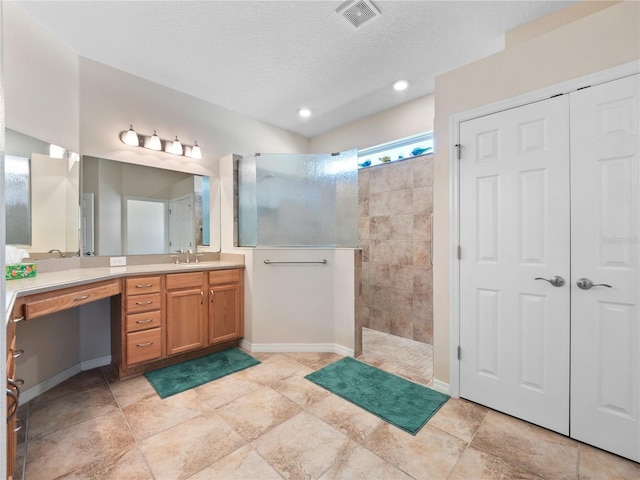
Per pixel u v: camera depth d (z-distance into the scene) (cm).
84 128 243
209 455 149
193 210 313
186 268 252
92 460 145
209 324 267
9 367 121
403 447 155
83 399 198
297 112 348
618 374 150
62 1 188
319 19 202
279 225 300
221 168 330
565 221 164
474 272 196
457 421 177
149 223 282
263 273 285
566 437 163
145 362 230
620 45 149
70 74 233
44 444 156
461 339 201
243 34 217
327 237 294
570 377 162
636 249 146
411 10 195
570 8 193
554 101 167
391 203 346
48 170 217
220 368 245
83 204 242
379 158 366
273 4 190
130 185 270
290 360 263
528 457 148
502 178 184
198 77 275
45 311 164
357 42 226
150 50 236
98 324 251
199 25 208
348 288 276
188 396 202
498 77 186
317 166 298
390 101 320
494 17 201
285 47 232
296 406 191
